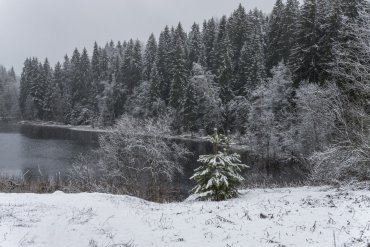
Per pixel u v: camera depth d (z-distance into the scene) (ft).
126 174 95.40
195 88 215.51
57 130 273.54
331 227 28.09
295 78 142.41
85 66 335.06
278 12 230.48
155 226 31.99
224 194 48.16
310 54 134.72
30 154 148.15
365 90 50.06
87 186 79.00
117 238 28.43
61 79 366.84
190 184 98.12
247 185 79.87
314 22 138.00
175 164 106.11
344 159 49.42
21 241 25.53
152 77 239.71
